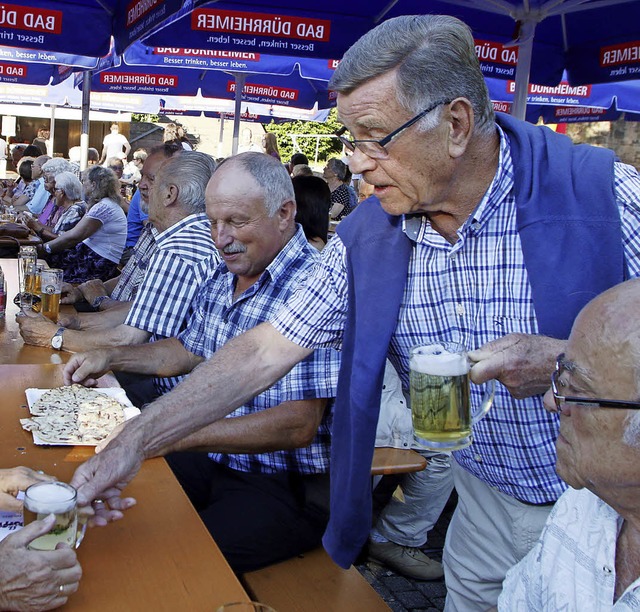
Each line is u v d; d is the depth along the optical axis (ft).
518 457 5.77
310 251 8.78
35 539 4.43
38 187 33.09
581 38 18.28
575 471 3.92
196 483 8.48
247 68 24.90
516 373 4.75
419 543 11.19
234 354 6.05
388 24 4.90
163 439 5.76
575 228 5.04
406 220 5.52
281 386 7.60
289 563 7.53
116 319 11.94
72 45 17.79
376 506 11.16
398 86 4.71
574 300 5.03
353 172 5.16
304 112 40.04
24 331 9.98
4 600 4.31
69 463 6.29
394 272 5.57
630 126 43.37
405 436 9.29
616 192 5.09
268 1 16.97
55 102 41.29
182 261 10.02
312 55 17.24
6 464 6.17
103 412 7.18
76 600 4.52
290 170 33.58
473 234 5.30
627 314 3.61
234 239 8.33
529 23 14.82
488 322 5.42
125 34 16.39
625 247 5.06
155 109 42.09
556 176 5.15
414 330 5.74
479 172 5.13
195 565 4.98
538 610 4.75
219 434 7.10
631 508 3.81
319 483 7.88
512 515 6.18
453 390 4.67
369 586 7.18
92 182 21.80
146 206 13.70
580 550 4.38
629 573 4.15
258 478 7.89
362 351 5.64
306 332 6.05
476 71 4.90
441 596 10.86
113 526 5.44
